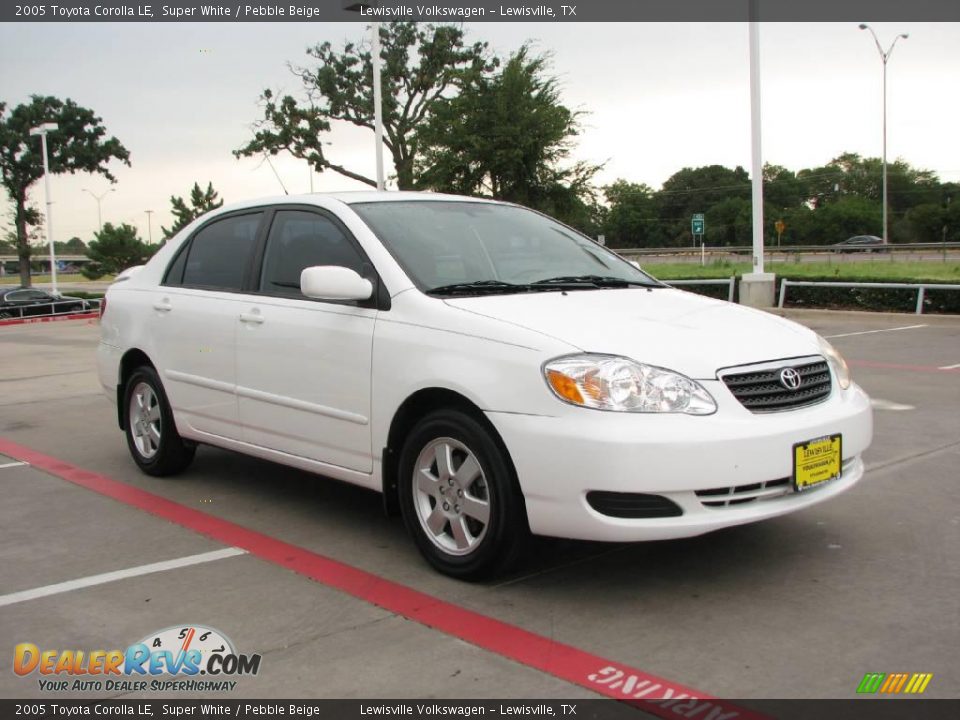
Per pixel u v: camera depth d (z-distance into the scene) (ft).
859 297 55.62
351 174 110.93
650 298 14.73
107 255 218.38
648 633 11.23
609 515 11.51
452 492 13.02
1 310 102.94
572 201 71.92
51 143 185.57
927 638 10.97
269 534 15.55
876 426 23.27
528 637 11.18
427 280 14.10
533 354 11.97
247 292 16.69
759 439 11.70
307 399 15.07
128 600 12.67
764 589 12.59
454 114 71.26
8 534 15.76
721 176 357.20
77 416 27.89
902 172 339.57
